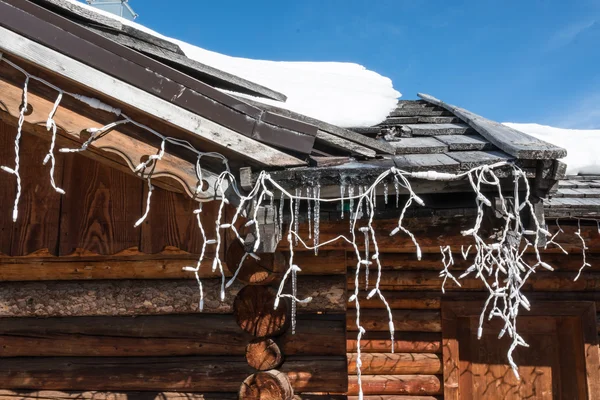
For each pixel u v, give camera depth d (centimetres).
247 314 266
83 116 222
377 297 454
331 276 345
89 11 232
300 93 411
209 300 340
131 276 347
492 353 462
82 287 347
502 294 218
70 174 291
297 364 322
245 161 224
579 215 345
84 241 282
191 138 223
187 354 340
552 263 458
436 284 454
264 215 224
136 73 211
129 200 283
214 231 267
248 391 257
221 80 267
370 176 216
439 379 446
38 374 339
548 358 461
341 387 318
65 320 347
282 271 279
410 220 295
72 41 208
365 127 331
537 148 217
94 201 286
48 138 244
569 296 458
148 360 339
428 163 221
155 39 247
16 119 230
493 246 214
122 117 223
